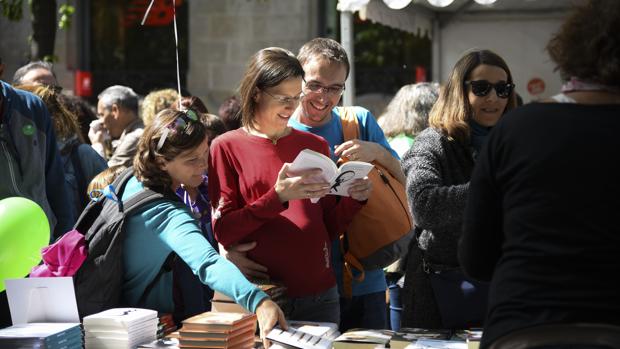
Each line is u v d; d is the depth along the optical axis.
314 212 4.22
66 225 5.02
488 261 2.95
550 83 8.48
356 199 4.31
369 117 4.92
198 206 5.15
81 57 13.27
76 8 13.16
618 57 2.74
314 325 3.99
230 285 3.77
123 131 7.82
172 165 4.03
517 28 8.51
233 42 12.50
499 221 2.88
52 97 6.05
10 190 4.64
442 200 3.94
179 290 4.63
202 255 3.85
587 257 2.58
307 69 4.58
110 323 3.84
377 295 4.84
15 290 3.99
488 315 2.73
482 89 4.17
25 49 12.48
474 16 8.55
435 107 4.30
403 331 4.11
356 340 3.87
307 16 12.26
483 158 2.87
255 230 4.15
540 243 2.65
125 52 13.23
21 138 4.71
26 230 4.31
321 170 3.89
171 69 13.11
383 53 12.59
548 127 2.72
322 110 4.63
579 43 2.81
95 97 13.30
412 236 4.59
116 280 4.11
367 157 4.59
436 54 8.67
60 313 4.01
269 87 4.06
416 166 4.10
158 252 4.07
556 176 2.66
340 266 4.70
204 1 12.57
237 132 4.23
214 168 4.19
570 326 2.55
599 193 2.62
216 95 12.59
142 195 4.04
